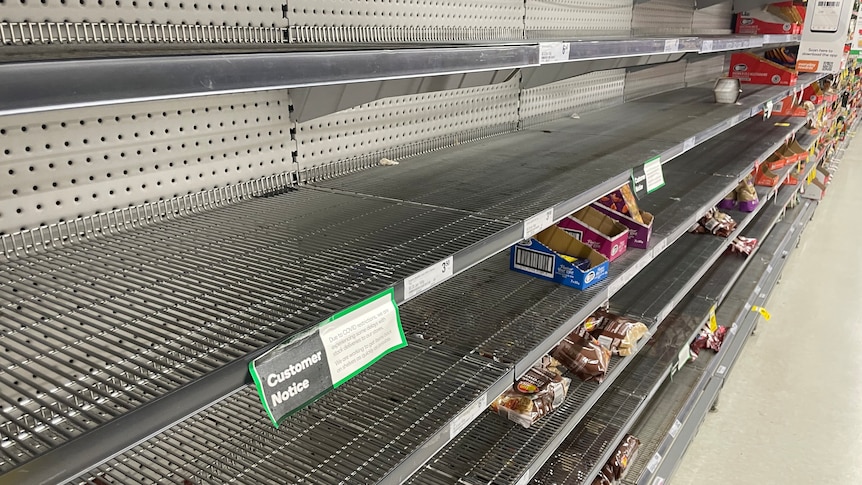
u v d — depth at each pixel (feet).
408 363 4.76
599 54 4.84
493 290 6.14
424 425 4.00
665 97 12.55
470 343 5.08
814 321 12.28
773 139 12.75
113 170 3.73
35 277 2.96
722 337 9.80
